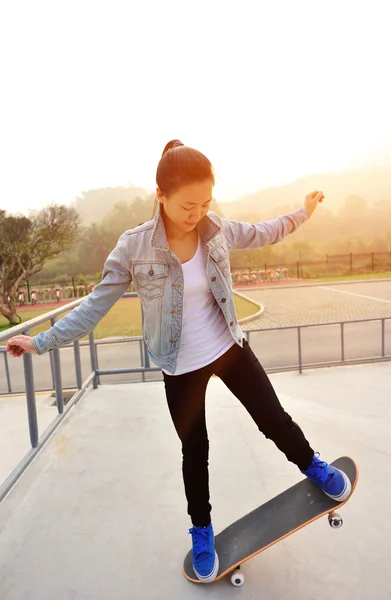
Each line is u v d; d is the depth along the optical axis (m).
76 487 1.91
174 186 1.03
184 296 1.20
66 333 1.20
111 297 1.22
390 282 21.48
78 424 2.58
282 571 1.36
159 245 1.16
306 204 1.52
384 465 1.98
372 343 8.30
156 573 1.38
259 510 1.45
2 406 4.41
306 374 3.62
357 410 2.72
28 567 1.43
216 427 2.45
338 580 1.31
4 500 1.82
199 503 1.30
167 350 1.24
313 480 1.30
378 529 1.54
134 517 1.68
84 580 1.37
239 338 1.29
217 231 1.24
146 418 2.65
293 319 12.16
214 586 1.31
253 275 24.55
